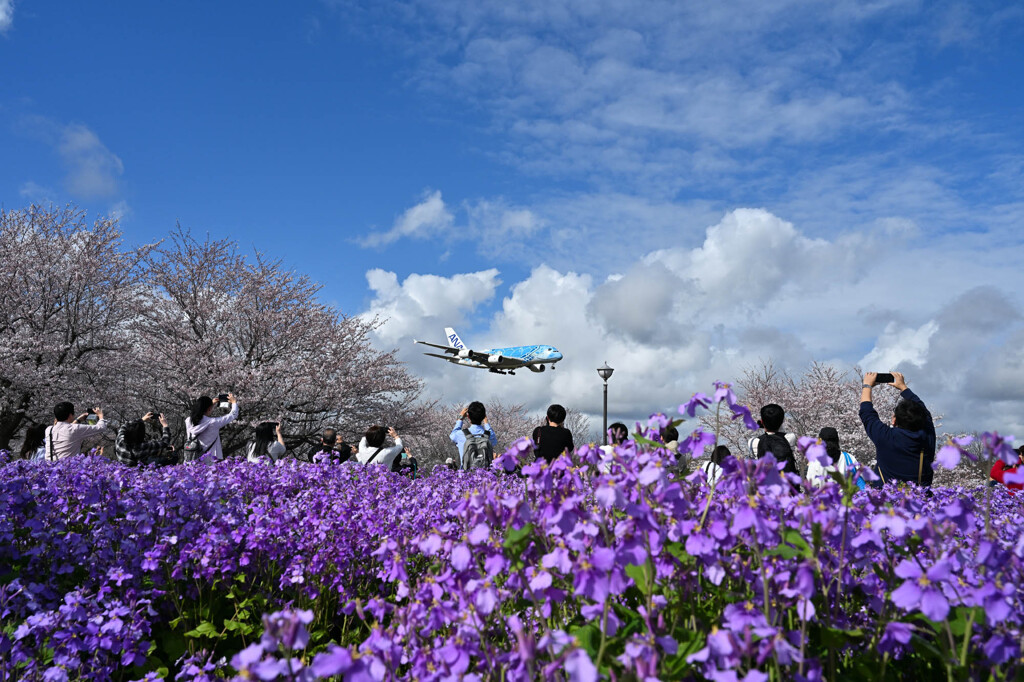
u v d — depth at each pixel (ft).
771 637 4.79
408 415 68.23
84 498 11.76
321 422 62.64
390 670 5.09
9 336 53.36
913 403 14.23
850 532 6.14
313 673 4.34
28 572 10.75
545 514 5.79
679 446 6.19
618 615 5.81
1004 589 4.81
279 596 11.44
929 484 13.65
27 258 54.39
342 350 64.85
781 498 6.36
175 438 56.08
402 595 6.32
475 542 5.71
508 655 5.21
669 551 5.90
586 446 7.24
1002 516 8.43
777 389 64.08
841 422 60.95
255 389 55.98
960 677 4.84
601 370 54.60
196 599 11.32
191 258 61.82
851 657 6.36
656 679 4.12
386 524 11.46
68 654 8.44
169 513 11.98
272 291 62.18
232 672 9.34
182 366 55.67
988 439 5.05
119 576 9.66
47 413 54.95
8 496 11.68
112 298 57.72
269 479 16.25
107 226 58.49
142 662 8.63
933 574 4.73
